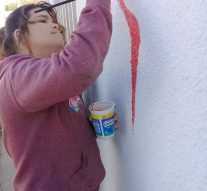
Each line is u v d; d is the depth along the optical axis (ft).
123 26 4.50
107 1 4.13
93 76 3.83
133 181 5.02
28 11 4.70
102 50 3.86
